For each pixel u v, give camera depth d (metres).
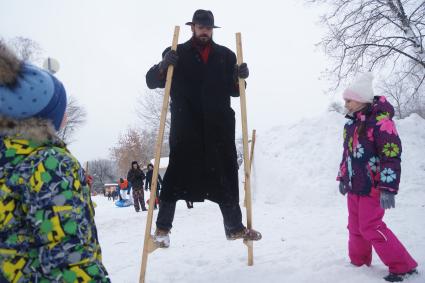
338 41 14.79
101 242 7.60
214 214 10.27
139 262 5.07
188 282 3.84
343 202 10.36
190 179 3.84
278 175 11.90
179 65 3.87
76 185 1.71
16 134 1.73
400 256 3.28
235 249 5.30
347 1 14.62
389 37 14.54
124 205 19.75
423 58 14.25
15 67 1.71
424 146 11.93
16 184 1.66
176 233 7.50
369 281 3.33
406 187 10.23
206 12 3.82
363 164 3.47
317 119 13.88
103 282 1.70
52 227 1.60
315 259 4.25
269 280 3.64
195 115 3.87
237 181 3.94
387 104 3.51
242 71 3.81
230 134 3.92
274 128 14.42
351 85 3.60
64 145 1.86
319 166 11.68
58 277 1.62
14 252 1.68
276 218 8.45
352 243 3.76
